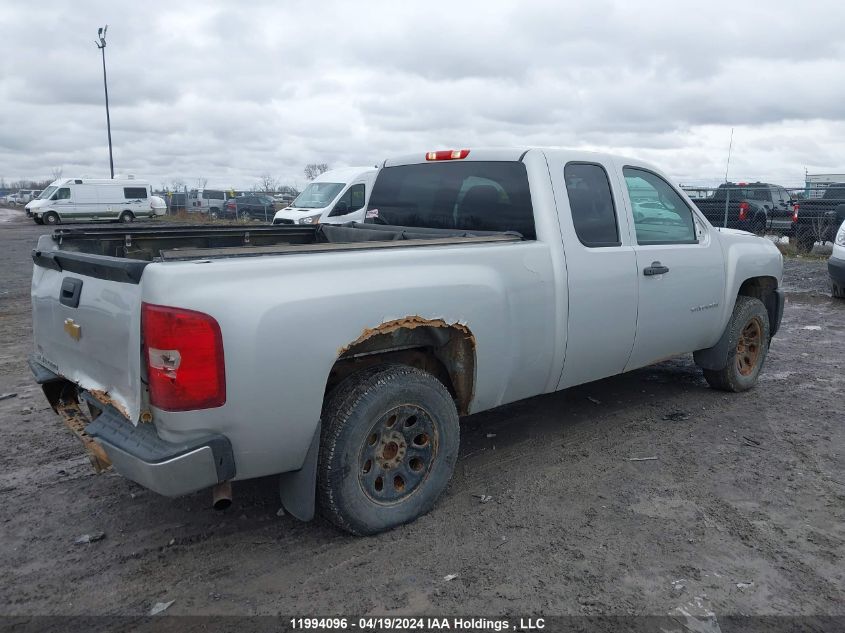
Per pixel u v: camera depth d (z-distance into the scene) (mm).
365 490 3492
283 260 3107
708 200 19375
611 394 6102
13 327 9164
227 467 2994
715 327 5668
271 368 2998
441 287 3604
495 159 4582
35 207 36688
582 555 3432
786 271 14742
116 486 4211
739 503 4016
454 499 4027
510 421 5387
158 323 2789
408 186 5207
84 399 3631
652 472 4434
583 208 4559
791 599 3104
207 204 43500
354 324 3252
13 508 3916
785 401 5930
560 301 4273
